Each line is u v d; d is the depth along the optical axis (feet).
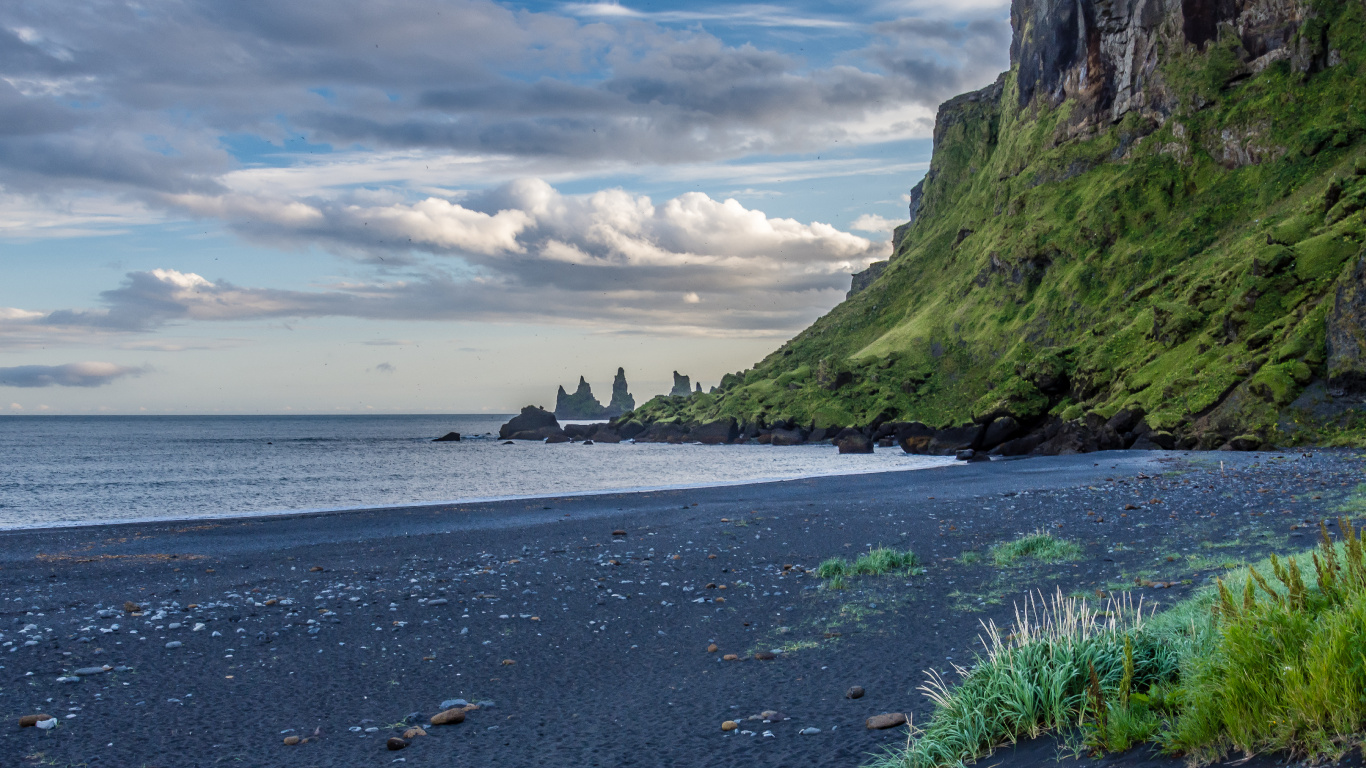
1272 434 172.55
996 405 286.87
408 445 451.94
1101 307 344.90
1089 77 424.05
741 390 497.05
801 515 99.96
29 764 25.62
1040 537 61.31
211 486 191.62
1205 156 348.59
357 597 54.60
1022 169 463.42
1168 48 379.14
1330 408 169.07
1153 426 204.23
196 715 30.42
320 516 117.19
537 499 140.26
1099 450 229.86
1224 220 321.73
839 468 237.04
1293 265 211.61
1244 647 16.28
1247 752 14.57
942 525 82.43
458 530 97.86
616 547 76.95
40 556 80.33
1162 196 355.97
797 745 23.71
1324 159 296.30
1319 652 14.70
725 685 31.32
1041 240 397.80
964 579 50.24
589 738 26.13
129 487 189.26
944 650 33.35
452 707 29.58
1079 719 19.29
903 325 490.08
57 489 183.73
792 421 428.56
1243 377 195.42
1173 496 92.94
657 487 173.27
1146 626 25.89
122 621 48.19
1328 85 312.50
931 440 297.53
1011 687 21.20
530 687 32.94
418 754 25.49
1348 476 99.04
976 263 460.14
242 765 25.20
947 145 611.06
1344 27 314.96
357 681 34.71
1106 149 403.13
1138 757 16.34
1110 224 366.63
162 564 74.13
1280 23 336.70
